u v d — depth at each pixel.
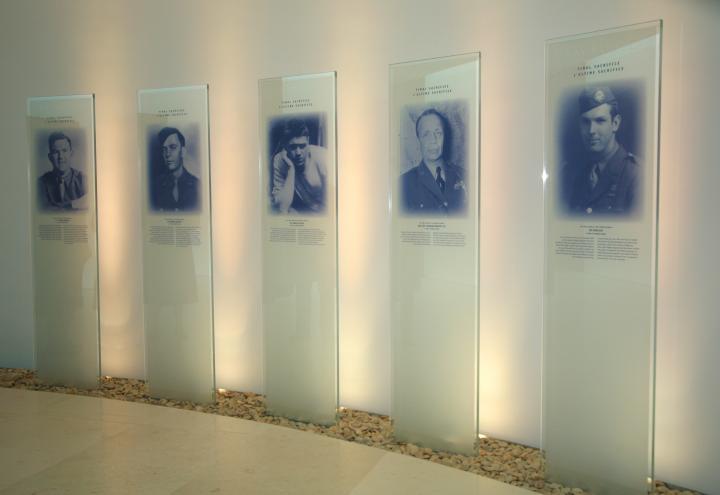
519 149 5.02
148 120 5.99
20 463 4.66
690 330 4.30
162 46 6.64
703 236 4.22
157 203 6.04
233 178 6.45
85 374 6.59
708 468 4.27
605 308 4.13
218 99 6.43
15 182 7.39
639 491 4.05
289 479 4.38
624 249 4.04
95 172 6.31
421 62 4.83
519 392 5.14
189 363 6.10
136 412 5.87
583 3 4.68
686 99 4.23
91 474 4.45
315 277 5.45
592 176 4.13
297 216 5.47
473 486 4.29
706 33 4.15
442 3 5.31
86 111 6.27
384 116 5.65
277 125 5.48
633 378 4.04
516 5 4.98
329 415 5.50
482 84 5.14
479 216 4.68
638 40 3.93
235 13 6.30
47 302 6.64
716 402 4.22
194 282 5.98
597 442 4.20
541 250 4.97
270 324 5.69
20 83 7.29
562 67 4.22
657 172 3.90
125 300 7.05
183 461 4.69
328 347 5.45
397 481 4.35
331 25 5.84
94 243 6.38
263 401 6.18
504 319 5.16
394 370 5.13
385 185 5.68
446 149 4.77
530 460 4.80
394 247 5.05
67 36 7.05
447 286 4.84
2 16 7.30
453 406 4.88
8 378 7.12
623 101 4.00
